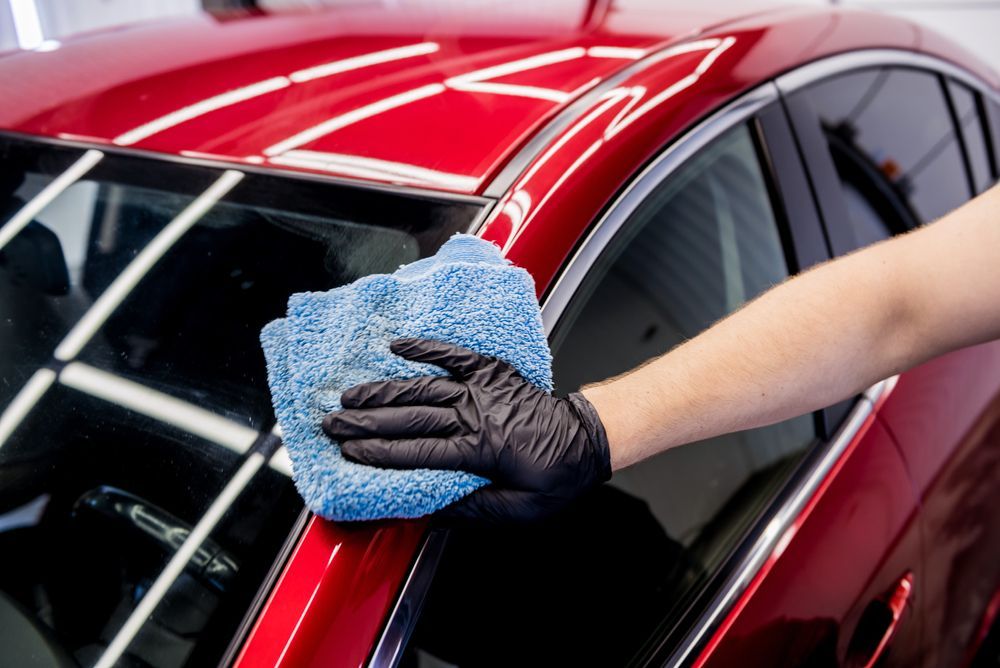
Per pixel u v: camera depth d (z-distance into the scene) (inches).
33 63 49.7
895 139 58.4
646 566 40.2
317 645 25.7
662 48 43.9
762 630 38.7
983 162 68.2
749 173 44.7
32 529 30.9
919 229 37.4
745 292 47.6
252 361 32.2
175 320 34.3
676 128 39.2
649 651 37.8
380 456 29.0
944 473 50.3
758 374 34.9
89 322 35.3
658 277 44.8
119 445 31.5
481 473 30.3
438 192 34.8
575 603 36.9
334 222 35.2
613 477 41.7
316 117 40.1
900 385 48.8
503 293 31.2
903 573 46.4
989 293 34.8
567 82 40.3
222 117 41.5
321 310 31.2
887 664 45.7
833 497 43.1
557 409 31.7
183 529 29.1
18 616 29.4
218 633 26.8
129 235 37.7
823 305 35.4
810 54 49.4
